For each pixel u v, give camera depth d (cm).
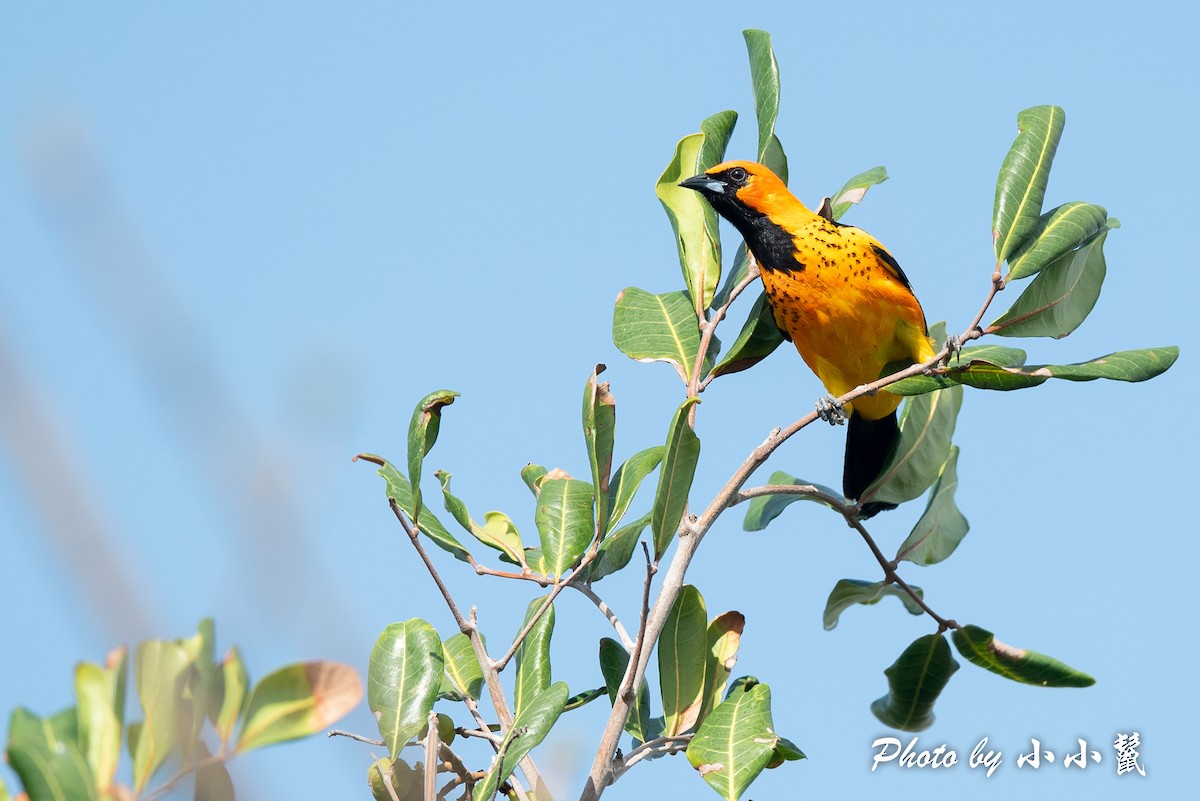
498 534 1028
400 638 843
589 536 984
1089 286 1014
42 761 471
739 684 903
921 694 1020
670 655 917
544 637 938
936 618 988
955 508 1146
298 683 518
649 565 793
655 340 1142
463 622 859
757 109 1237
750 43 1257
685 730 901
